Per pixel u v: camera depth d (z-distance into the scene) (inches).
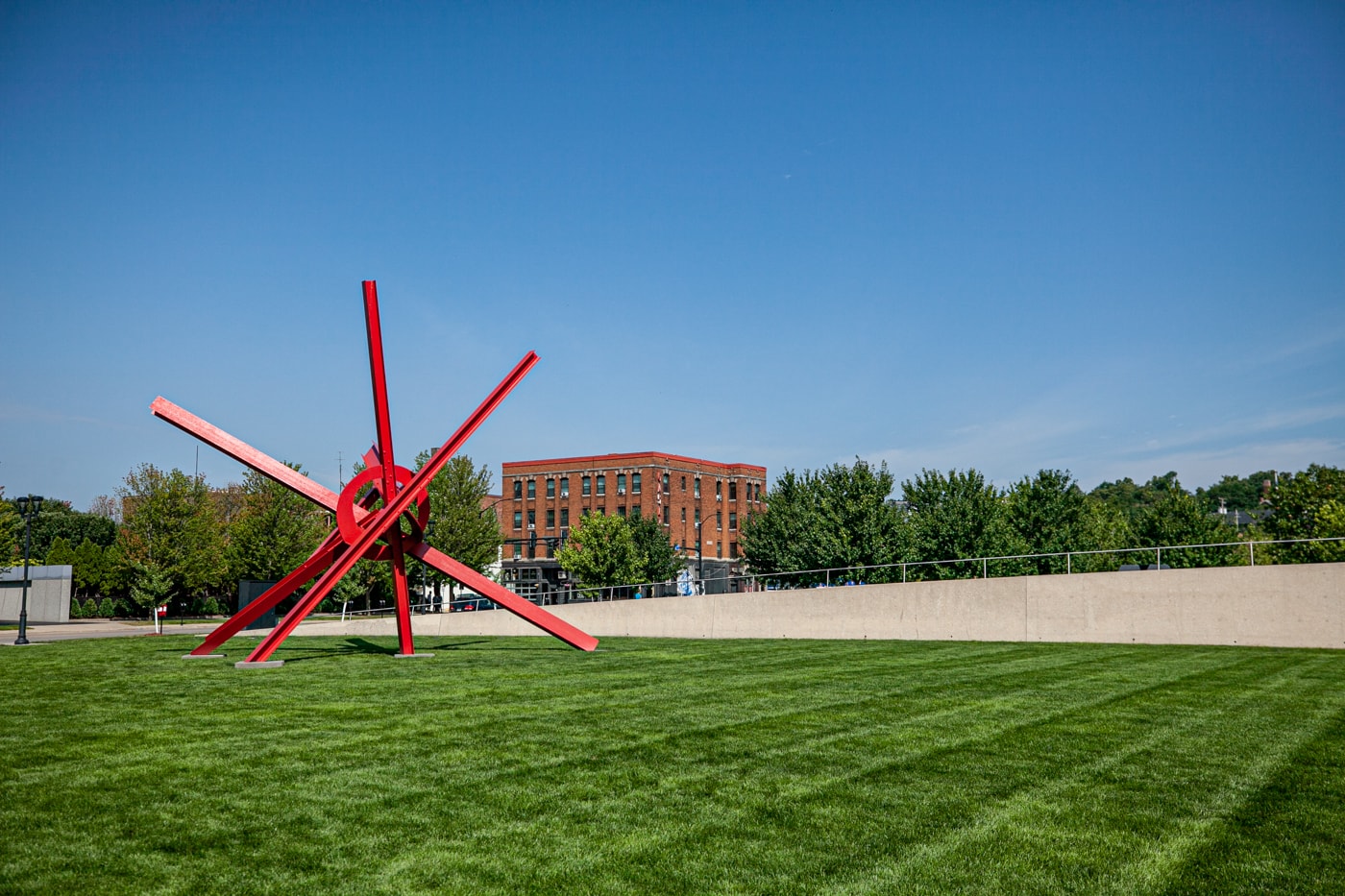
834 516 1774.1
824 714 464.1
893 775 331.3
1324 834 264.5
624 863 239.5
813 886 225.3
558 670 688.4
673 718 448.1
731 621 1254.3
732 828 269.3
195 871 229.0
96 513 4247.0
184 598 2450.8
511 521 3695.9
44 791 298.2
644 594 2662.4
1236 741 390.6
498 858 242.7
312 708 480.7
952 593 1069.8
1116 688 566.3
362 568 2310.5
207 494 2416.3
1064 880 230.2
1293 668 668.7
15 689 564.7
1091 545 1916.8
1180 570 928.9
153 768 332.5
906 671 673.6
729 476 3809.1
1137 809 289.1
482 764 344.2
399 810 283.9
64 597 2180.1
